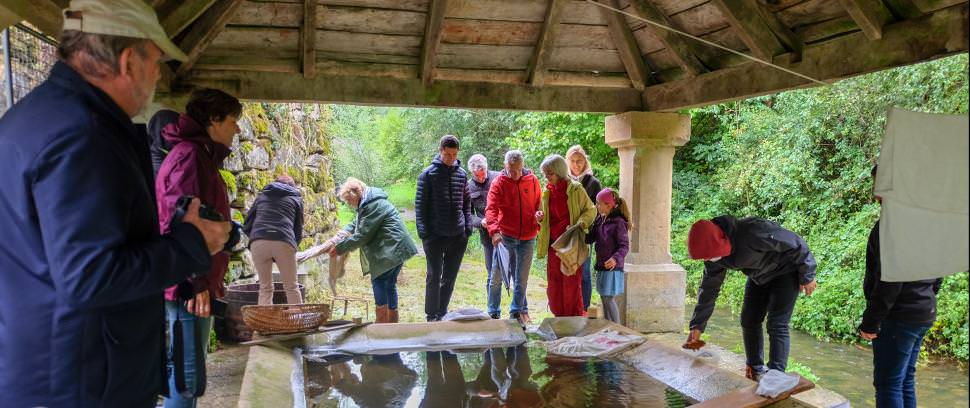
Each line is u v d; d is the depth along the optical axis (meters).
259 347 4.07
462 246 5.36
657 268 5.71
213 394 3.79
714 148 10.70
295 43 4.68
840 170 8.38
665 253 5.76
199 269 1.52
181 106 4.61
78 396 1.43
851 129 8.11
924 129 1.59
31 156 1.31
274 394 3.31
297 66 4.80
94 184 1.34
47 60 3.73
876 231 2.93
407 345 4.58
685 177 10.88
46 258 1.37
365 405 3.38
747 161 9.52
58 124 1.34
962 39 3.03
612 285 5.03
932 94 7.11
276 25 4.54
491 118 14.38
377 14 4.58
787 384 3.10
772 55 4.12
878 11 3.38
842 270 7.32
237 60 4.68
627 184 5.74
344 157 15.90
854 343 6.67
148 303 1.58
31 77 3.56
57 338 1.39
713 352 4.96
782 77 4.12
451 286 5.43
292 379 3.67
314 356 4.29
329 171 9.20
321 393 3.57
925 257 1.57
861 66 3.56
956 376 5.43
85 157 1.34
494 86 5.20
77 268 1.29
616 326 4.72
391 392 3.61
